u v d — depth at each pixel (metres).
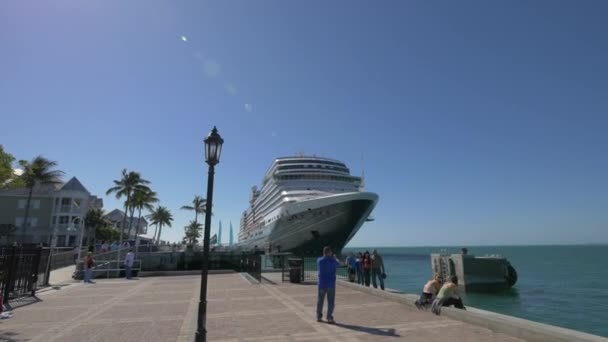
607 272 49.44
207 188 8.09
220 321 9.70
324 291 9.64
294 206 45.78
